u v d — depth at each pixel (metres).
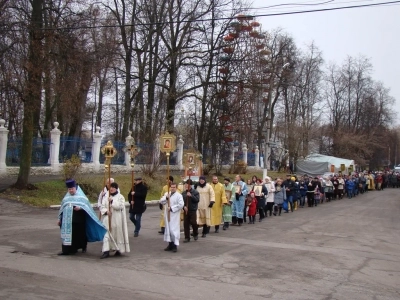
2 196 18.98
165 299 6.96
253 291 7.66
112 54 28.59
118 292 7.23
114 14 35.19
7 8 18.69
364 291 7.96
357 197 38.34
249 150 51.06
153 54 36.97
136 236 13.25
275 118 55.97
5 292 6.92
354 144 60.31
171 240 11.07
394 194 43.41
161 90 38.62
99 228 9.99
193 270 9.07
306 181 28.59
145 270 8.91
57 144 25.47
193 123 39.19
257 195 19.14
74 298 6.76
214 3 34.56
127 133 35.84
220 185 15.13
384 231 16.89
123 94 41.81
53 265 8.94
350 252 11.84
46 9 19.75
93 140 28.28
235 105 35.38
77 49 20.33
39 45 19.03
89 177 23.00
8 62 18.47
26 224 14.43
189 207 12.77
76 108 23.94
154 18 35.62
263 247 12.12
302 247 12.36
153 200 24.45
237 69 34.97
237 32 35.22
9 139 23.08
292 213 23.59
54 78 19.83
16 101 21.33
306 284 8.29
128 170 30.34
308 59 56.50
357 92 65.12
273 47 47.81
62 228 9.97
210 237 13.80
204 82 35.31
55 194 20.78
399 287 8.38
